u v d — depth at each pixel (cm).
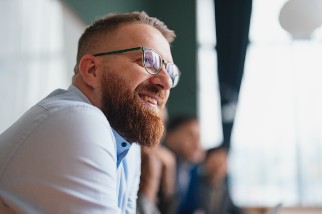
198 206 252
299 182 368
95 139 77
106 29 97
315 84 377
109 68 94
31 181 74
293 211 364
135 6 375
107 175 77
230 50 410
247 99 390
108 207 74
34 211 73
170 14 429
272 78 388
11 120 188
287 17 138
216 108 413
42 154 75
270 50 392
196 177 260
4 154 79
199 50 425
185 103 416
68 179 73
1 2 181
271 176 375
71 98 92
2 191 76
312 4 134
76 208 72
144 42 95
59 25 232
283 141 376
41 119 78
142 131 92
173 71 100
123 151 96
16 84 192
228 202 267
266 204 363
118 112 92
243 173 381
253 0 409
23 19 198
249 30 407
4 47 184
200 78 422
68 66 242
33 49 206
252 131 384
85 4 269
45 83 216
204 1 431
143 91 93
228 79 406
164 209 181
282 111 380
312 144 370
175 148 258
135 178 117
